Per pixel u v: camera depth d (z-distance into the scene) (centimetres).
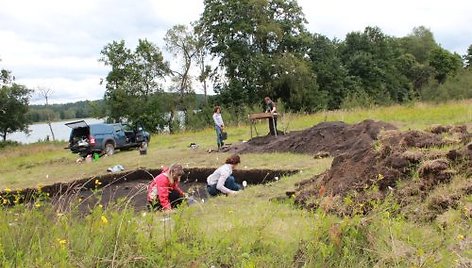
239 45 4666
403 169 627
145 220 474
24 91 5247
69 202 503
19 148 3784
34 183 1387
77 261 395
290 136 1553
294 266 428
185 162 1485
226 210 654
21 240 417
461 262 393
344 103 3083
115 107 4288
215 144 1911
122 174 1421
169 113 4594
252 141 1661
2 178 1598
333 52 5944
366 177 648
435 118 1780
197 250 425
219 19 4712
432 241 438
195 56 4612
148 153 1875
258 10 4594
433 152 638
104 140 2025
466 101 2802
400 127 1619
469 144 621
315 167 1102
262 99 4688
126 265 405
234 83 4612
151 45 4438
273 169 1180
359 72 6284
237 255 441
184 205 501
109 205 491
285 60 4588
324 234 449
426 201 560
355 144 1289
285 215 596
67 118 7419
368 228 450
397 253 412
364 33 6856
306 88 4828
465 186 555
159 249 432
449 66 7725
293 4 4891
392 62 6925
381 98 5166
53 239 418
